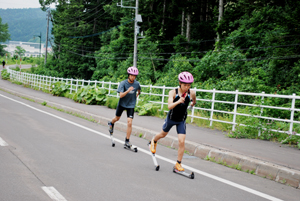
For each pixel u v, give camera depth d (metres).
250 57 24.33
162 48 36.84
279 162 5.70
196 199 4.08
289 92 16.98
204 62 24.20
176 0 35.31
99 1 57.59
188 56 33.66
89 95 16.92
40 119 10.95
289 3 20.14
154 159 5.50
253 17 24.67
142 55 35.53
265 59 21.55
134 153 6.68
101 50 48.50
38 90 27.69
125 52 41.28
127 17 41.97
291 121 7.86
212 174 5.39
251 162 5.75
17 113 12.09
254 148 7.00
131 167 5.50
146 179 4.85
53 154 6.04
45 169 5.02
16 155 5.77
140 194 4.14
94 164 5.52
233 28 27.36
